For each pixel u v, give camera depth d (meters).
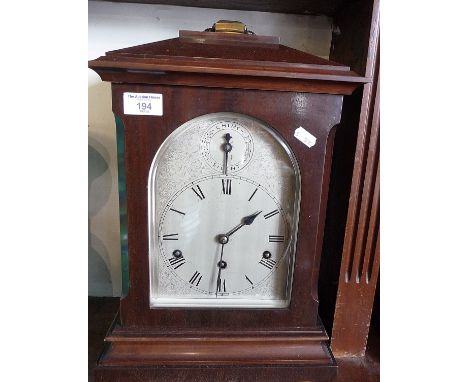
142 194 0.58
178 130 0.56
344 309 0.71
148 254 0.60
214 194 0.61
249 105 0.56
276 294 0.66
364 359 0.72
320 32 0.85
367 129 0.64
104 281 0.94
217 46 0.59
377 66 0.62
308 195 0.60
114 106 0.54
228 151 0.59
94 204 0.91
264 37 0.62
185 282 0.64
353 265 0.68
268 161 0.60
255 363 0.63
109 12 0.82
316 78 0.53
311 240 0.62
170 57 0.53
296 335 0.64
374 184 0.65
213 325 0.64
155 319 0.63
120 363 0.61
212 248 0.63
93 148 0.88
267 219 0.63
